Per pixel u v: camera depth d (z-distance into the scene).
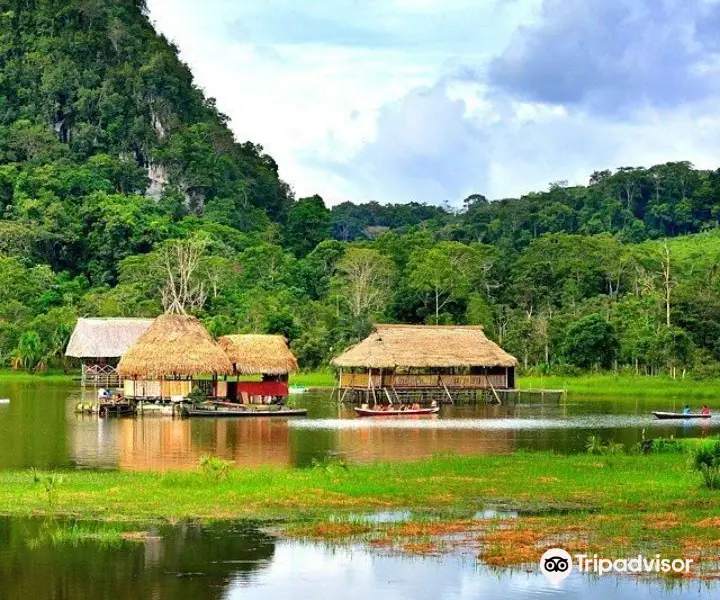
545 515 33.69
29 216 181.12
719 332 109.12
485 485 38.69
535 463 44.44
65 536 30.70
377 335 82.56
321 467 42.19
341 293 138.25
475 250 146.50
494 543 29.78
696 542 29.69
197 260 142.88
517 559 28.22
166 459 46.28
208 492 36.94
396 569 27.61
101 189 198.25
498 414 72.44
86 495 36.31
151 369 70.31
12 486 38.09
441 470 42.22
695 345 107.19
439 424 63.91
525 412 74.38
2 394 90.56
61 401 82.00
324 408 75.75
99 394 78.00
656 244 178.25
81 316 132.62
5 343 129.38
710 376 101.69
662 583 26.33
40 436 55.53
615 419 68.44
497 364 82.69
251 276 154.62
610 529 31.19
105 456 47.25
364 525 32.22
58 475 39.66
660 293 118.69
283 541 30.33
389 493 37.09
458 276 133.25
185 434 56.78
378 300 134.38
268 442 53.03
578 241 149.38
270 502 35.38
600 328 106.94
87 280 170.50
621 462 44.84
